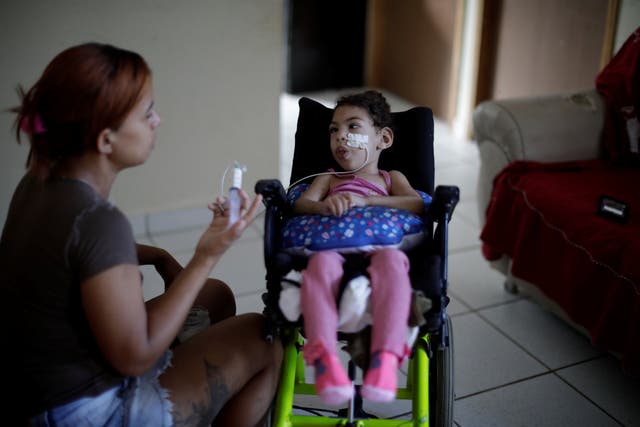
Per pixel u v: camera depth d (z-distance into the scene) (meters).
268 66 2.87
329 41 4.90
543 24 3.45
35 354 1.12
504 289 2.55
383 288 1.23
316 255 1.31
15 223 1.15
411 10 4.54
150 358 1.14
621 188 2.20
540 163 2.38
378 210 1.43
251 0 2.73
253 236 2.94
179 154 2.87
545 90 3.53
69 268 1.08
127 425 1.18
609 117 2.47
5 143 2.55
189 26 2.67
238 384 1.33
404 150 1.70
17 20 2.42
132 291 1.09
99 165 1.14
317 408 1.88
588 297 2.00
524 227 2.25
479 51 3.88
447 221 1.39
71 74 1.05
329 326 1.20
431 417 1.60
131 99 1.09
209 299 1.58
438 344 1.36
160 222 2.94
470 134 4.15
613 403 1.93
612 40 2.92
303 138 1.76
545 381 2.03
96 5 2.51
